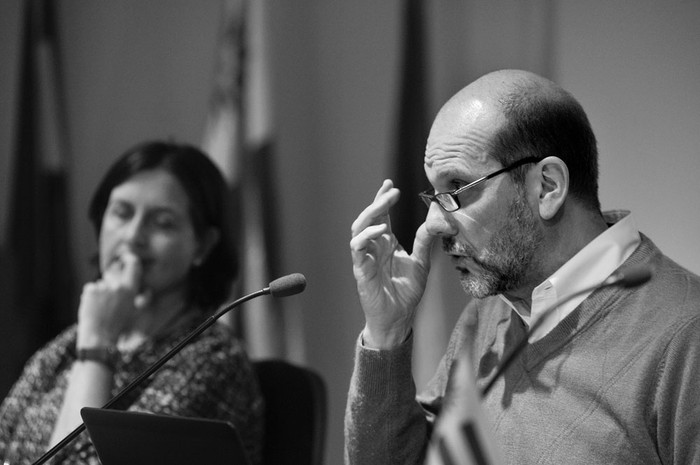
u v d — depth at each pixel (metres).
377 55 7.47
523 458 3.69
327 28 7.66
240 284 7.65
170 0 8.21
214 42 8.05
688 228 6.47
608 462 3.53
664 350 3.52
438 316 7.20
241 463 3.30
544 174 3.78
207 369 5.34
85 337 5.45
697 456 3.37
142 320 5.79
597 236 3.87
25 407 5.75
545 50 6.91
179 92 8.16
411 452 4.09
